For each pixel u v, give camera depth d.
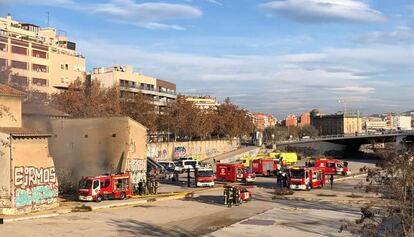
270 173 80.81
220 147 133.25
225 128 139.00
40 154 38.75
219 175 68.75
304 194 54.34
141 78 148.25
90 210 39.91
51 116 53.91
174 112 114.75
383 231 17.50
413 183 15.52
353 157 155.00
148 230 31.17
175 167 80.62
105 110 86.62
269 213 39.31
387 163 16.16
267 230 31.19
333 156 156.25
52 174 40.06
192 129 115.31
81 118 54.00
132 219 35.56
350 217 37.03
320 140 153.00
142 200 45.75
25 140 37.19
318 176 61.22
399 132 137.62
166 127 113.81
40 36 125.19
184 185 63.84
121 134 53.16
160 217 36.91
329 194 54.31
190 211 40.56
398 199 15.76
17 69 105.44
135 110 99.12
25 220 33.72
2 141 36.00
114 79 134.25
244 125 146.12
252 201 48.03
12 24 122.38
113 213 38.53
